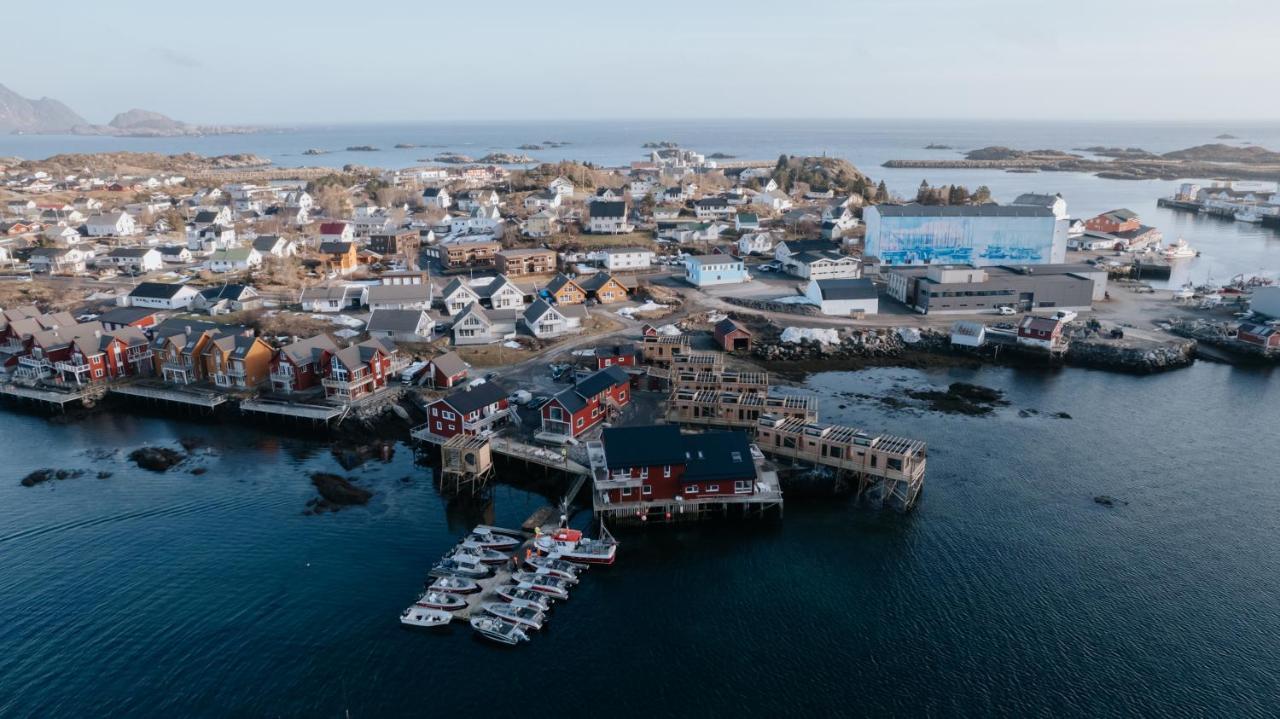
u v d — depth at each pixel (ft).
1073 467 246.68
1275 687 154.51
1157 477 240.12
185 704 150.71
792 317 403.34
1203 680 156.66
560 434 252.01
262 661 161.89
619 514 214.48
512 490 235.40
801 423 246.88
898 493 228.22
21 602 180.24
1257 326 363.76
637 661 163.02
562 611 178.60
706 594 185.06
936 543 205.05
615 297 437.17
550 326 369.09
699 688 155.84
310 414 274.77
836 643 168.14
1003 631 171.32
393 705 150.92
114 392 307.37
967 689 155.12
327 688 155.02
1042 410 294.25
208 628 171.53
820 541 206.80
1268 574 190.60
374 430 274.98
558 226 638.94
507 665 161.58
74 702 151.12
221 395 295.07
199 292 419.95
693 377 296.51
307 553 200.44
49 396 295.89
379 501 228.02
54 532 210.18
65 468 248.93
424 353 338.75
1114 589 185.16
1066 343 357.00
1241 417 288.30
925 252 517.96
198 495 230.89
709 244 602.85
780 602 181.88
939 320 400.26
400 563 196.54
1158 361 343.26
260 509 222.69
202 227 637.71
